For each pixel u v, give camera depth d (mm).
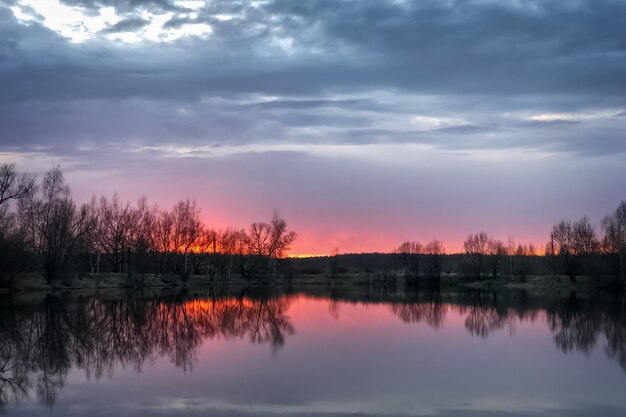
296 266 133750
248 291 83688
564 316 42031
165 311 43750
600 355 23797
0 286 66562
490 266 123438
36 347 25453
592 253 96688
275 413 14422
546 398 16297
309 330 31500
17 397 16234
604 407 15406
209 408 14922
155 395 16344
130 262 90750
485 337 29109
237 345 25891
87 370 20156
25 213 73000
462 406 15305
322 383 17906
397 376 19062
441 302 58156
